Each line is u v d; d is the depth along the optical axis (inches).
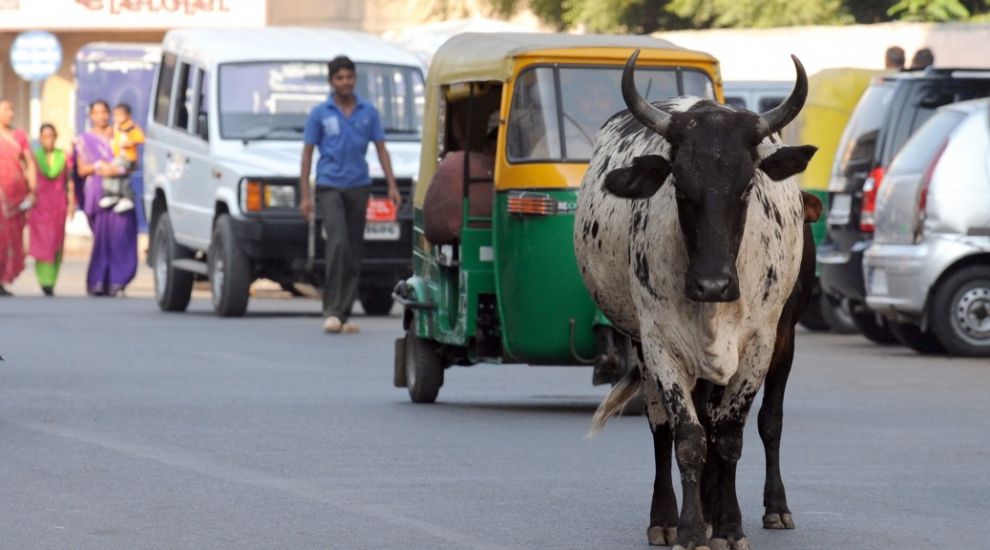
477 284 1061.8
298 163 1712.6
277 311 1867.6
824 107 1724.9
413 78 1814.7
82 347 1434.5
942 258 1382.9
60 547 671.1
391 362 1354.6
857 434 983.6
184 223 1819.6
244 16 2871.6
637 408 1059.3
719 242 615.5
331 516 735.1
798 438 967.6
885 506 768.9
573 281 1020.5
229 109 1772.9
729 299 614.5
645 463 877.8
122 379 1220.5
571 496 784.9
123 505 756.0
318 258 1702.8
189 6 2878.9
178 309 1844.2
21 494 780.0
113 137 2128.4
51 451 901.8
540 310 1026.1
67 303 1961.1
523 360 1046.4
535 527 716.0
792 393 1178.6
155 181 1907.0
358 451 909.8
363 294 1867.6
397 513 742.5
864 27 2068.2
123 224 2110.0
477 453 906.1
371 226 1716.3
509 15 2679.6
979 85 1510.8
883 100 1530.5
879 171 1504.7
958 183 1381.6
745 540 668.1
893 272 1406.3
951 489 812.0
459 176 1071.0
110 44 2797.7
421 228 1152.2
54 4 2915.8
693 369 657.6
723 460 672.4
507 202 1034.7
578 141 1039.6
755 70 2081.7
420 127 1802.4
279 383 1211.9
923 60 1770.4
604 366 1014.4
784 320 716.0
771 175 641.6
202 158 1777.8
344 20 2942.9
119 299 2055.9
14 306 1893.5
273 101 1777.8
